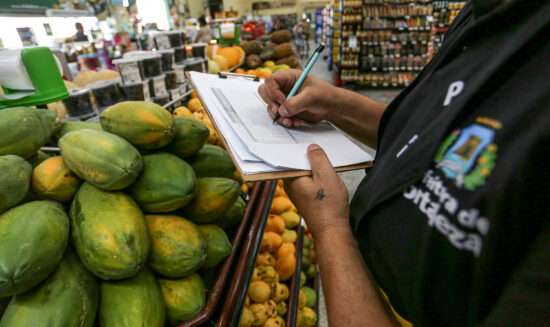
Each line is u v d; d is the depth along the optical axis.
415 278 0.33
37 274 0.44
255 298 1.13
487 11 0.32
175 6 6.54
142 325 0.49
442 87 0.37
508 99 0.28
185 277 0.61
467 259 0.29
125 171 0.52
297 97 0.65
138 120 0.58
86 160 0.51
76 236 0.50
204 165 0.76
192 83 0.75
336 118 0.75
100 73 1.41
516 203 0.26
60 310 0.45
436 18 5.42
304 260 1.66
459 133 0.31
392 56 5.64
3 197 0.48
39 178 0.54
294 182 0.54
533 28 0.27
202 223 0.71
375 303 0.43
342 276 0.45
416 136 0.36
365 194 0.42
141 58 1.26
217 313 0.65
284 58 2.80
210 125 1.16
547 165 0.24
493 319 0.28
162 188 0.58
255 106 0.74
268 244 1.24
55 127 0.67
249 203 0.95
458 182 0.29
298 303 1.34
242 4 14.95
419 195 0.33
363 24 5.48
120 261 0.48
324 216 0.51
